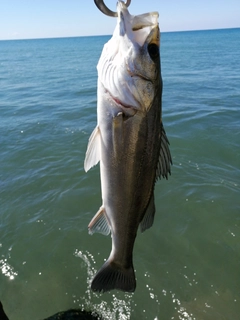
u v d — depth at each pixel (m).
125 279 0.53
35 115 2.46
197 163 1.54
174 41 17.27
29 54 11.64
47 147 1.77
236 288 0.88
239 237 1.06
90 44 19.42
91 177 1.42
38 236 1.09
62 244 1.05
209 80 3.91
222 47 10.59
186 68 5.29
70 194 1.31
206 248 1.02
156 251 1.02
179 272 0.94
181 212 1.19
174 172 1.45
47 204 1.26
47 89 3.74
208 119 2.16
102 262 0.99
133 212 0.48
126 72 0.42
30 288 0.90
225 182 1.36
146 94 0.43
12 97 3.30
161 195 1.28
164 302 0.85
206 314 0.81
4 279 0.93
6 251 1.03
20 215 1.20
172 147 1.72
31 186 1.38
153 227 1.12
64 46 18.08
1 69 6.39
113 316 0.82
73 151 1.71
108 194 0.47
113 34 0.44
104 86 0.44
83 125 2.14
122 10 0.41
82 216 1.19
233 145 1.72
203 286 0.89
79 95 3.28
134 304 0.85
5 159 1.64
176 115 2.28
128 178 0.46
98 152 0.47
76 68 6.11
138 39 0.42
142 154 0.45
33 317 0.82
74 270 0.96
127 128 0.44
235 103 2.60
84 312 0.83
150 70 0.43
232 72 4.54
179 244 1.04
